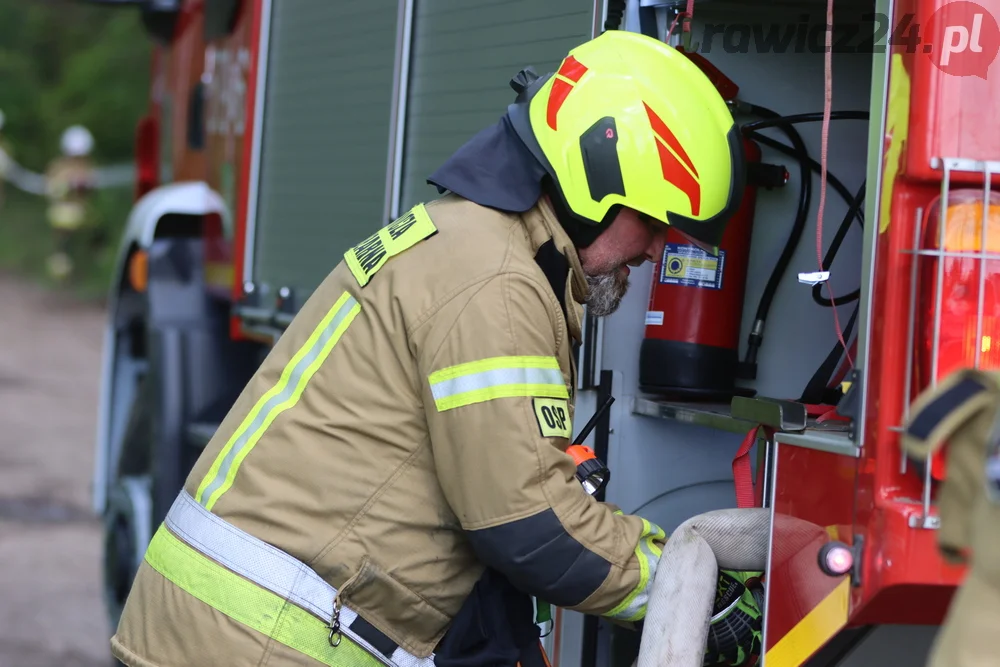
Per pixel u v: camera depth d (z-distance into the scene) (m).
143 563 3.22
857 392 2.53
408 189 4.39
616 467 3.69
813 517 2.65
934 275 2.41
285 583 2.92
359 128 4.73
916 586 2.39
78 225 26.91
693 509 3.73
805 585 2.66
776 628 2.76
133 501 6.04
